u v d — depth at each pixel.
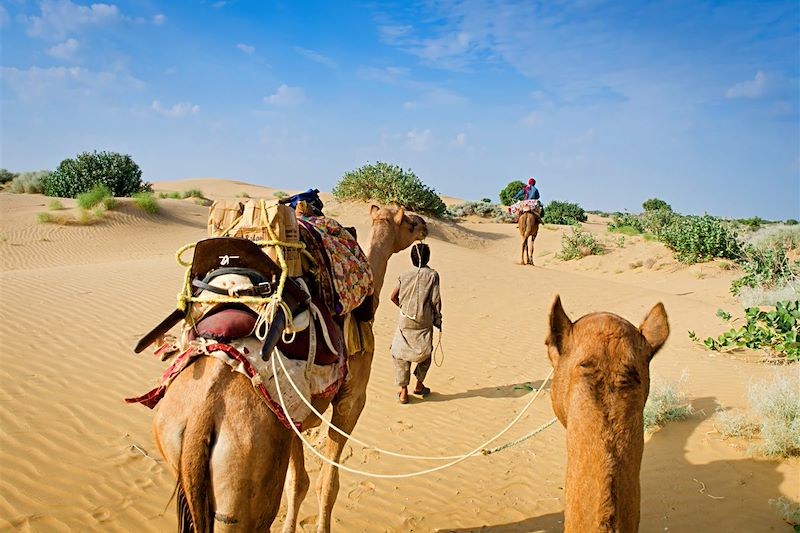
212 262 3.86
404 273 9.07
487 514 6.07
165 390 3.59
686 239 24.64
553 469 7.09
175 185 84.69
